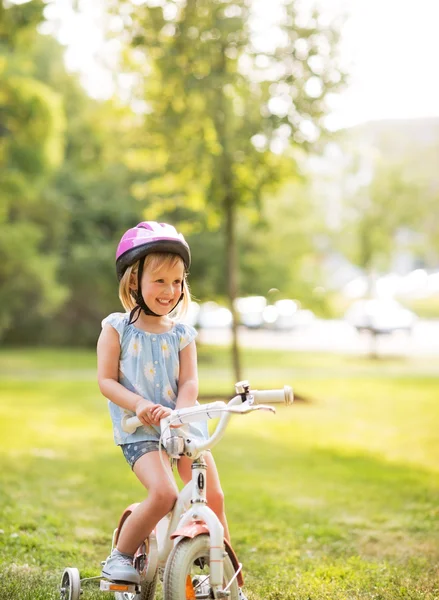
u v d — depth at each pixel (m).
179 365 4.29
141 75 15.36
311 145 15.27
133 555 4.03
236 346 17.08
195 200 16.97
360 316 41.75
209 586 3.83
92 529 6.69
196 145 15.48
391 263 48.88
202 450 3.78
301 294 35.47
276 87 15.02
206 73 14.81
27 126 19.75
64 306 39.22
